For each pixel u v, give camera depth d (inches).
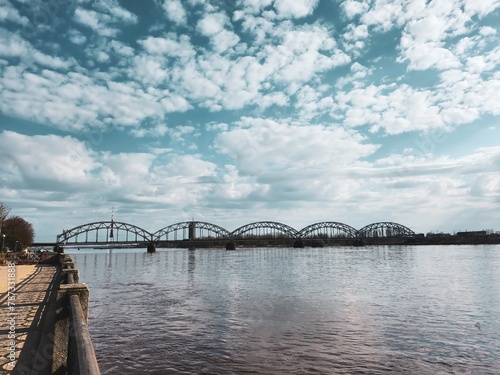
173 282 2116.1
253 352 735.1
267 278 2372.0
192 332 888.3
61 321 362.3
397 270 2977.4
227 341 810.2
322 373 629.9
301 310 1200.2
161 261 5172.2
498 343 815.1
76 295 363.9
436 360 701.9
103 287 1843.0
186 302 1348.4
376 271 2893.7
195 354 717.9
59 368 346.9
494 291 1685.5
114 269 3383.4
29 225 5531.5
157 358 690.2
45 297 781.3
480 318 1080.8
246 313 1137.4
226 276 2536.9
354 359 702.5
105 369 629.0
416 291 1691.7
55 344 354.6
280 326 961.5
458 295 1560.0
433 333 896.9
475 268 3078.2
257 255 7160.4
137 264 4375.0
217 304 1314.0
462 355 733.3
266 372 629.6
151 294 1568.7
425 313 1154.7
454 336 872.3
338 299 1441.9
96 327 930.1
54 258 2393.0
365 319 1056.8
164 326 947.3
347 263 4040.4
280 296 1525.6
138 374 608.1
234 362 674.2
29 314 596.1
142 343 786.8
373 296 1530.5
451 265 3474.4
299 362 681.6
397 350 761.0
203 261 4972.9
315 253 7667.3
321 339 836.0
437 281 2129.7
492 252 6633.9
